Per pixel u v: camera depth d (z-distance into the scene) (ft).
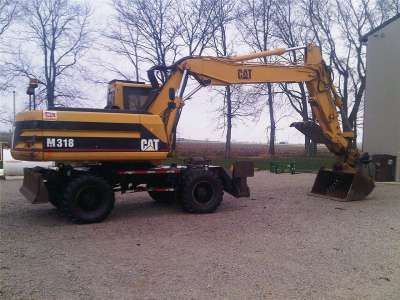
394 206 36.99
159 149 32.55
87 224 30.14
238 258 21.61
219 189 34.60
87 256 22.18
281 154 129.29
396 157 56.29
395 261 21.12
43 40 99.25
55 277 18.94
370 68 61.46
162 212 34.81
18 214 34.24
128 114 31.63
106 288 17.62
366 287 17.67
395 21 57.47
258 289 17.43
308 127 41.57
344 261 21.11
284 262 20.93
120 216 33.14
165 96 34.91
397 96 57.00
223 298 16.56
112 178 32.99
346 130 42.75
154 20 102.47
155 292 17.17
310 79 40.73
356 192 39.91
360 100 111.45
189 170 34.37
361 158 41.96
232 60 37.52
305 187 50.88
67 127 29.55
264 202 39.58
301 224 29.73
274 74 39.22
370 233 26.96
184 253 22.58
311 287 17.65
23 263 20.99
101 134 30.55
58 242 25.09
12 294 16.94
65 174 31.99
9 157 63.21
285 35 112.16
